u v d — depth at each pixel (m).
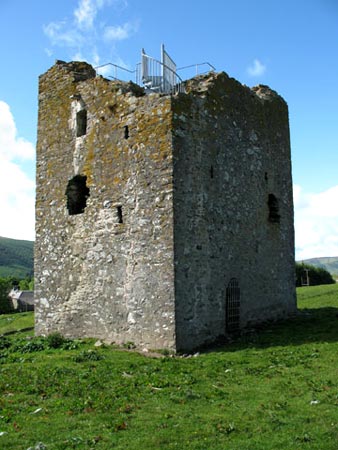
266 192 19.02
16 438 7.08
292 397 8.91
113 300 15.12
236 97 17.56
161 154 14.27
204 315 14.55
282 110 21.05
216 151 15.98
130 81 16.39
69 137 17.53
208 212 15.26
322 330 15.78
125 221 15.05
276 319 18.80
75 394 9.20
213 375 10.58
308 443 6.75
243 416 7.93
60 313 16.89
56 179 17.81
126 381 10.02
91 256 16.08
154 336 13.77
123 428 7.45
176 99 14.48
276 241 19.41
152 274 14.06
